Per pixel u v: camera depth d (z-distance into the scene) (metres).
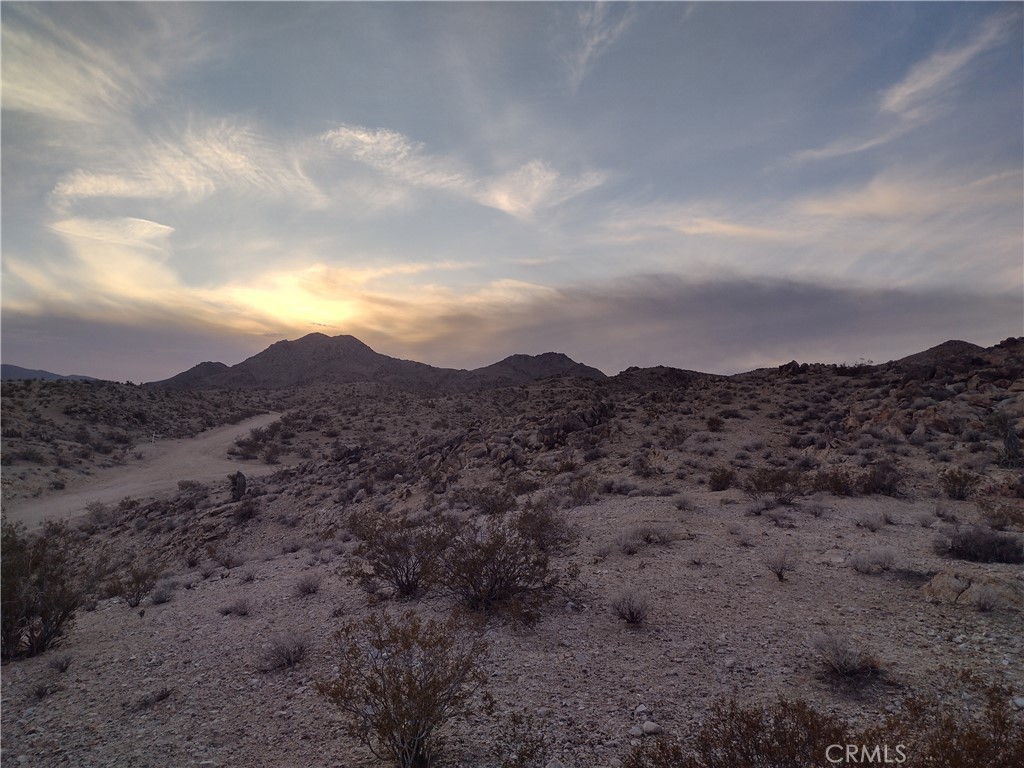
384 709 5.89
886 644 8.09
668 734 6.15
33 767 7.07
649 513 18.27
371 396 154.00
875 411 31.61
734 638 8.75
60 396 94.44
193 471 69.38
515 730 6.46
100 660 10.93
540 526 13.70
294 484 38.88
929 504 17.70
